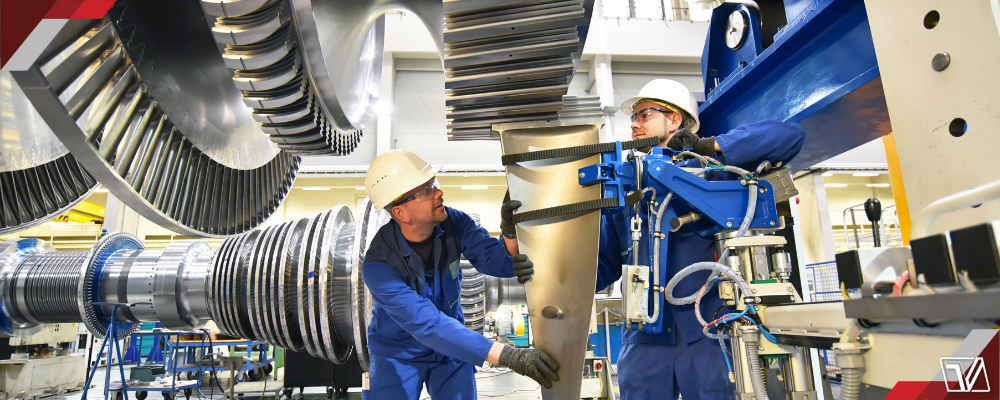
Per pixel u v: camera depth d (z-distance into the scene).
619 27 9.96
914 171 1.09
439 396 1.95
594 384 4.37
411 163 1.77
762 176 1.49
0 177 2.04
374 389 1.91
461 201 10.73
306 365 5.08
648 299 1.46
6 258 3.53
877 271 0.80
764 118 2.07
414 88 10.04
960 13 0.99
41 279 3.42
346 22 1.77
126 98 1.54
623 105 2.06
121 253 3.60
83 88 1.36
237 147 2.17
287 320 3.07
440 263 1.92
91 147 1.44
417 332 1.57
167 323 3.42
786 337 1.10
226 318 3.25
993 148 0.93
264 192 2.63
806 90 1.82
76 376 5.76
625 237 1.79
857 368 0.84
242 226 2.44
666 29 10.04
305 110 1.72
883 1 1.16
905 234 2.89
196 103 1.84
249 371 6.59
